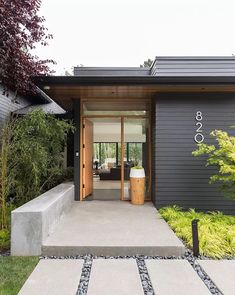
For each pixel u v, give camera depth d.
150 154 7.33
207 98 6.49
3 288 2.84
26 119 5.58
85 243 3.88
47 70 6.55
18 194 5.61
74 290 2.81
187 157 6.45
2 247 4.06
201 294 2.75
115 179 11.66
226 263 3.53
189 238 4.18
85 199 7.43
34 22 5.45
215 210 6.40
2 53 4.78
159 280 3.02
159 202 6.42
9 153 4.95
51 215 4.40
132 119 7.53
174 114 6.48
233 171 4.98
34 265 3.42
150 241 3.99
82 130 7.28
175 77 5.59
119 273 3.20
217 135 5.75
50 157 6.16
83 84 5.67
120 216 5.54
